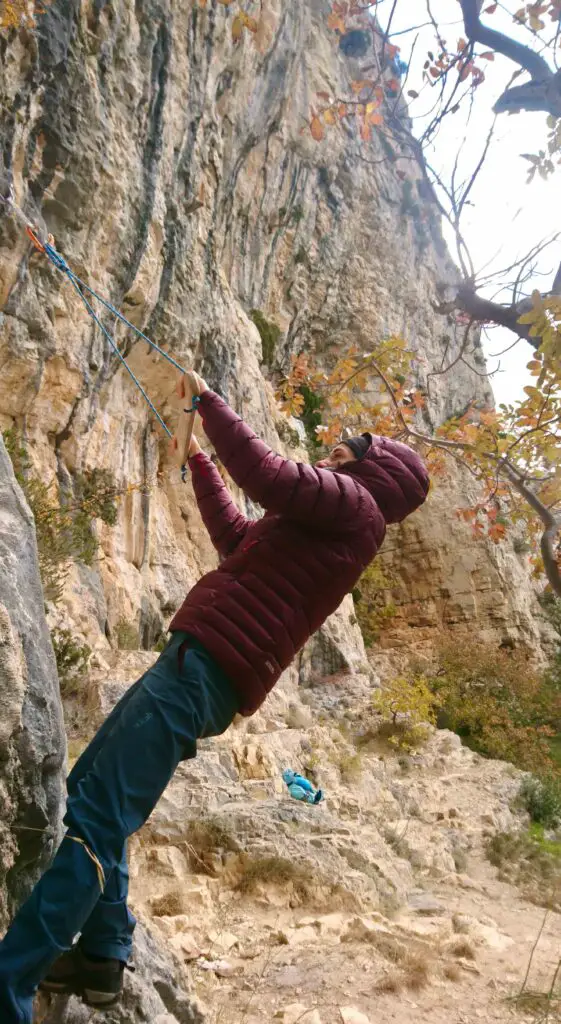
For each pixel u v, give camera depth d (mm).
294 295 26719
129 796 1763
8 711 2135
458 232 4621
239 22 4961
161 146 13828
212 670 1922
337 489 2031
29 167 10711
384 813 11172
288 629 1992
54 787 2404
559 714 21984
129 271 12969
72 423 11867
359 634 21328
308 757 11258
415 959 5215
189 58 15258
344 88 26734
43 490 9945
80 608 10625
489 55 4266
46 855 2342
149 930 3420
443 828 11328
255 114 20500
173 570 14453
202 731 1913
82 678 8625
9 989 1585
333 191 27547
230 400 16828
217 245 17594
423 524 29141
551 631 30969
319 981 4805
